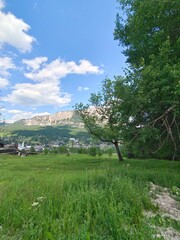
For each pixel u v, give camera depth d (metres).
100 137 28.61
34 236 3.88
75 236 3.88
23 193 6.10
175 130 14.06
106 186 7.27
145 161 24.45
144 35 13.32
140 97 10.52
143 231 4.26
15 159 35.12
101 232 4.34
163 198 8.26
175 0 9.79
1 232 4.07
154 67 10.92
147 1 11.08
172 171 14.29
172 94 10.25
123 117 12.10
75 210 5.14
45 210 5.03
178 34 11.95
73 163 26.66
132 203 6.05
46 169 19.98
